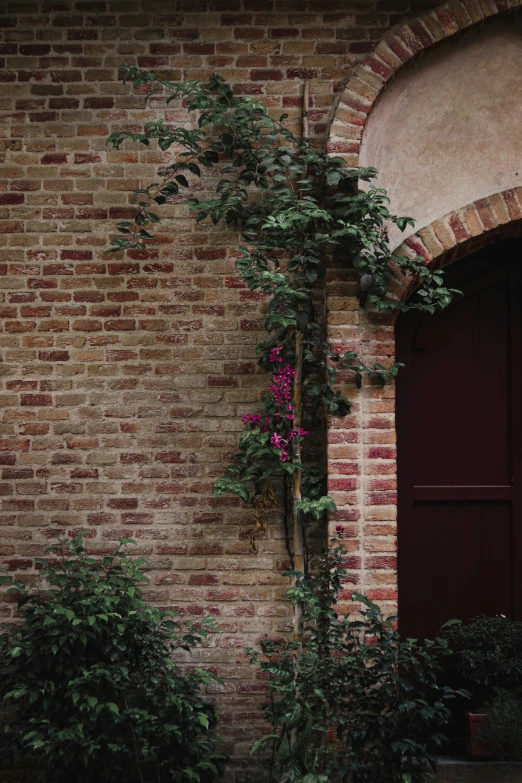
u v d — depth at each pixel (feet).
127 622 12.96
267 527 14.07
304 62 14.44
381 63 13.94
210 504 14.12
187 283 14.33
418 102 14.37
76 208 14.44
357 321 13.74
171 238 14.38
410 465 14.88
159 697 12.67
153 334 14.30
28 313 14.35
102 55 14.53
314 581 13.24
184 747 12.60
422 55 14.14
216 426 14.20
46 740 12.10
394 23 14.39
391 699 12.35
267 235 13.92
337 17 14.46
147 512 14.14
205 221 14.39
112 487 14.16
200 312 14.30
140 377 14.26
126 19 14.55
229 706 13.82
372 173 13.48
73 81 14.52
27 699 12.56
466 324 15.05
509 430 14.97
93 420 14.24
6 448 14.25
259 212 14.15
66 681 12.48
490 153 14.35
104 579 13.42
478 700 13.76
